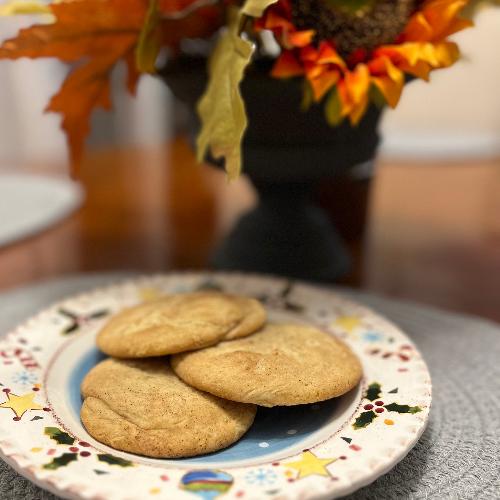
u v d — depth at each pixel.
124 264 0.59
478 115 1.21
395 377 0.38
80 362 0.40
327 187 0.62
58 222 0.68
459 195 0.80
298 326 0.42
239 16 0.40
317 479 0.31
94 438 0.34
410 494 0.33
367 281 0.55
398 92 0.40
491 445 0.36
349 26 0.40
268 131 0.47
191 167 0.92
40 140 1.47
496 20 1.14
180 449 0.33
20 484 0.34
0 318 0.47
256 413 0.37
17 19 1.05
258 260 0.55
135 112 1.62
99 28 0.43
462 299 0.52
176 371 0.38
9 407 0.35
